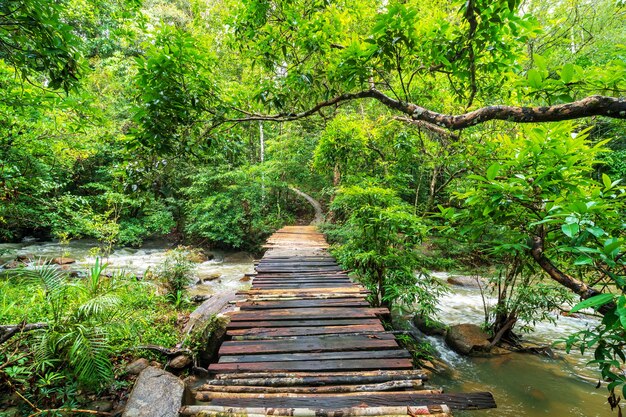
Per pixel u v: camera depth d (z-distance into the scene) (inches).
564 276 52.9
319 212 546.6
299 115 99.6
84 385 99.0
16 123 153.1
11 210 186.2
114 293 130.7
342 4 138.3
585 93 57.8
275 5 103.7
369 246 169.2
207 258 418.0
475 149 117.5
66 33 78.6
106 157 391.2
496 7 61.3
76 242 444.8
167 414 83.2
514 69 82.2
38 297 148.1
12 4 70.3
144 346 135.4
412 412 75.0
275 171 473.4
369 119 275.3
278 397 81.0
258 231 455.2
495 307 168.4
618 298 34.2
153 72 80.6
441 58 76.8
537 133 55.4
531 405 117.1
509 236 62.6
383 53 74.8
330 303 147.5
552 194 50.7
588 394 124.0
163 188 455.8
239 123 115.5
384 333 117.8
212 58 91.4
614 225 43.9
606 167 201.0
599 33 258.1
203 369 134.2
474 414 112.3
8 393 98.0
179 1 588.1
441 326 179.5
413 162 252.1
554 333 178.2
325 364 97.0
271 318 130.3
